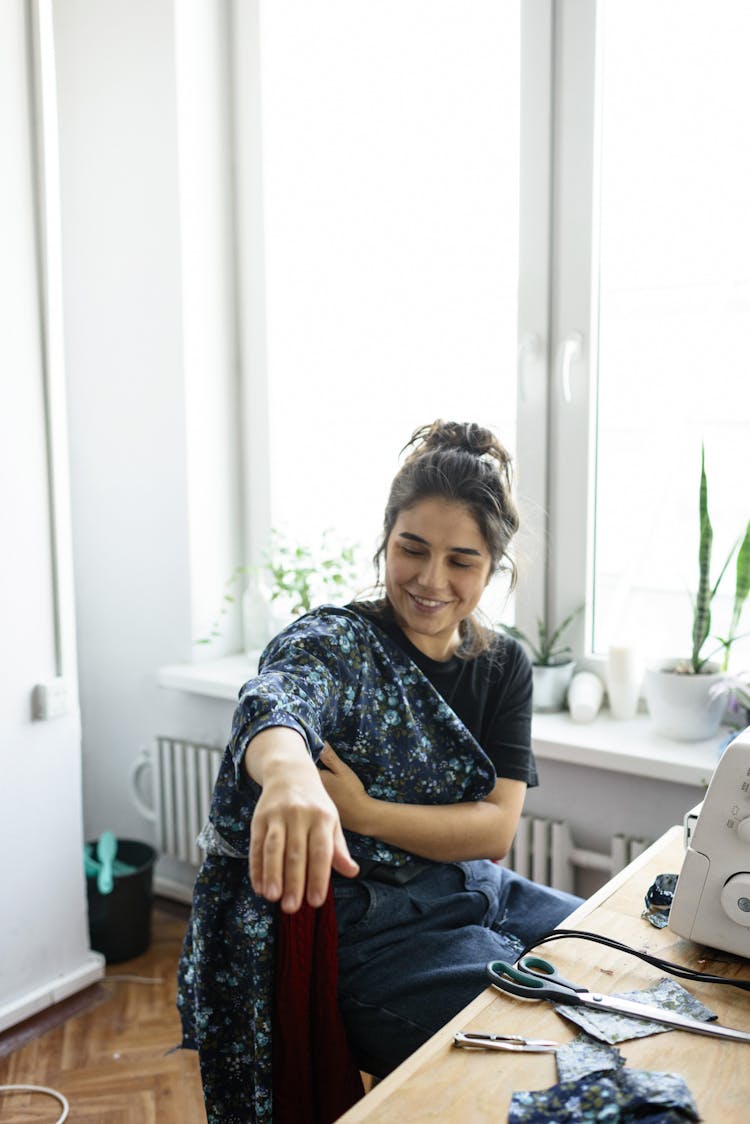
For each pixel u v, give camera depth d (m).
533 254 2.26
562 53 2.18
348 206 2.61
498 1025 0.96
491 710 1.49
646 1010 0.97
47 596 2.28
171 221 2.67
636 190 2.18
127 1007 2.39
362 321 2.62
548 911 1.48
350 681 1.27
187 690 2.71
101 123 2.77
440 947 1.28
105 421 2.90
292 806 0.85
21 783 2.26
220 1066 1.26
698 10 2.07
